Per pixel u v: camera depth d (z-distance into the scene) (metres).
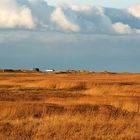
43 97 47.00
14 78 95.06
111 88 59.59
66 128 24.98
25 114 31.08
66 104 37.19
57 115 30.11
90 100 41.16
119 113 32.62
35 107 32.91
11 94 50.28
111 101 39.47
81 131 24.61
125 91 57.44
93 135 23.88
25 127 25.28
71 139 23.17
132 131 25.20
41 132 24.25
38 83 70.69
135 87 60.72
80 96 47.84
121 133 24.84
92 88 60.69
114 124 26.80
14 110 31.17
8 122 26.94
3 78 95.81
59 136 23.62
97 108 34.72
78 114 30.73
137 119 29.59
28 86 70.50
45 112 31.70
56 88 67.69
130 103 37.44
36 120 27.53
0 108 31.78
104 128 25.48
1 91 56.22
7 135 23.86
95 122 26.83
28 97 46.75
